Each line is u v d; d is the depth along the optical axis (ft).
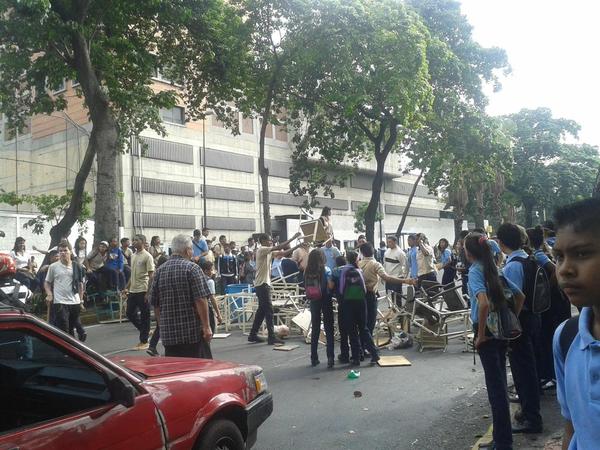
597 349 5.28
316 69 61.21
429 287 33.12
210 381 12.10
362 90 59.16
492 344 14.60
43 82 57.62
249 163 138.51
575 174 140.56
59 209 66.90
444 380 23.98
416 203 209.87
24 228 69.26
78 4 47.34
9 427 9.27
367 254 30.40
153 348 29.53
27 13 42.14
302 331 36.88
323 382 24.27
